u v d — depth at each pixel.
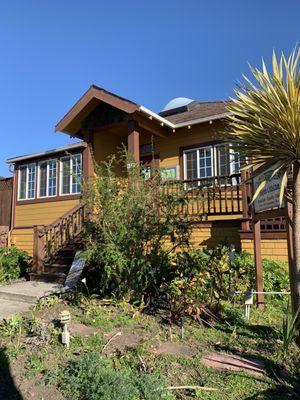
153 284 6.91
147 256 6.80
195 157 12.16
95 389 3.39
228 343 4.76
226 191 9.66
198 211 8.34
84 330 5.35
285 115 4.06
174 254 7.40
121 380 3.47
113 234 6.84
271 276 7.30
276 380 3.66
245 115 4.58
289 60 4.32
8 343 4.95
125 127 12.98
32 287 8.66
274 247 8.48
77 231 10.84
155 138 13.16
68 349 4.62
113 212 6.82
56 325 5.54
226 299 6.87
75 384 3.60
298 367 3.92
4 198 16.20
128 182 7.28
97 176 7.54
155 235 6.85
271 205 5.29
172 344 4.75
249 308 6.02
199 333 5.18
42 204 14.55
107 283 7.03
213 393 3.41
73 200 13.60
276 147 4.38
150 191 7.07
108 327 5.46
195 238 9.77
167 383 3.62
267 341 4.80
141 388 3.40
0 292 8.23
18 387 3.73
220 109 12.27
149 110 10.80
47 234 10.52
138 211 6.82
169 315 5.96
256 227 6.43
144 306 6.39
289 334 4.16
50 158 14.55
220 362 4.12
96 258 6.93
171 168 12.59
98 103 11.73
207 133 11.98
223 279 6.90
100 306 6.53
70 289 7.86
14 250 12.09
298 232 4.43
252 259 7.91
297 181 4.49
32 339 4.94
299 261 4.42
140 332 5.25
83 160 12.30
